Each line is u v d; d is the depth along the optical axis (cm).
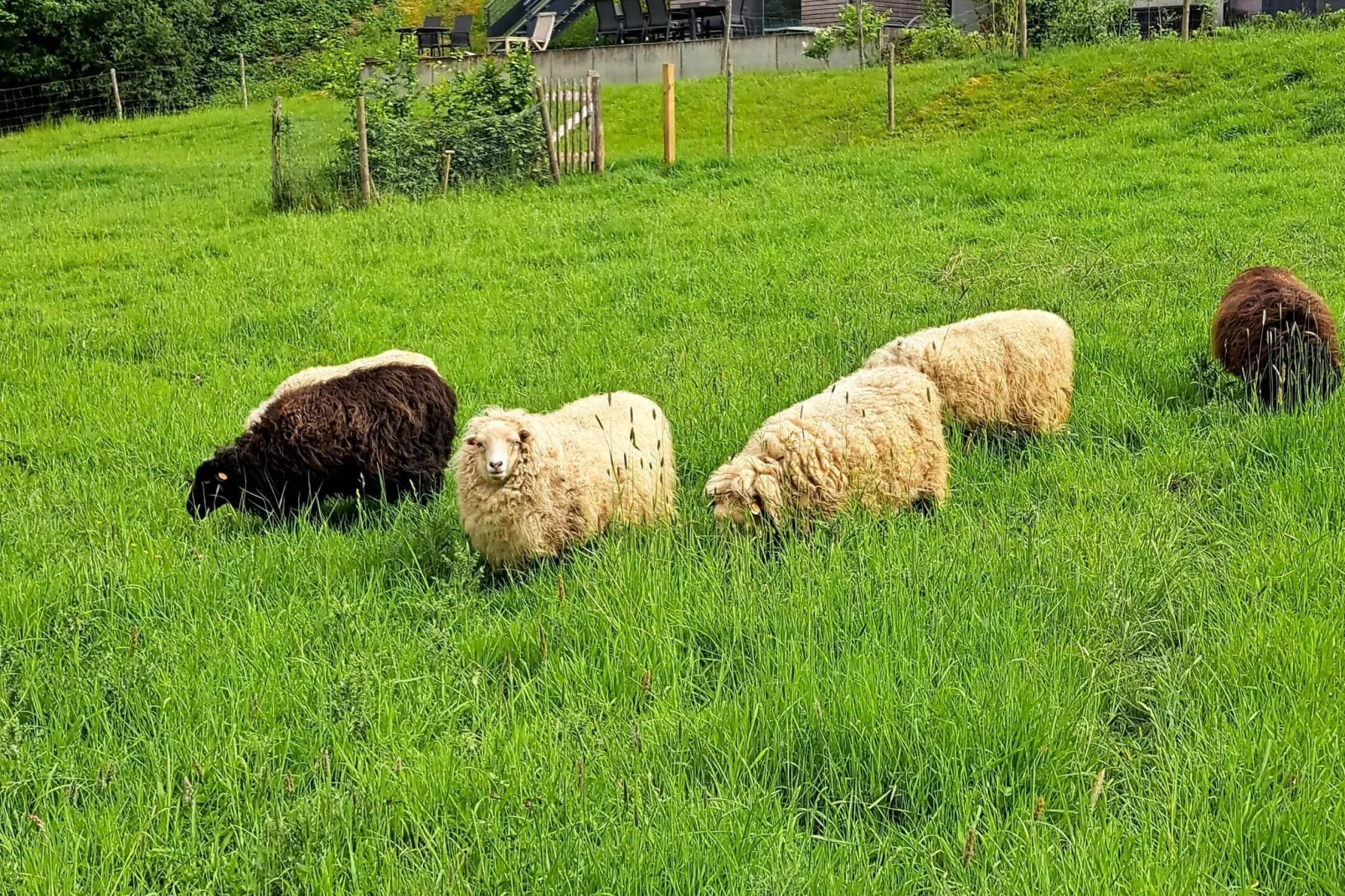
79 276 1573
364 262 1566
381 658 555
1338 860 391
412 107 2100
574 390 986
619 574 611
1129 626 541
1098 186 1698
